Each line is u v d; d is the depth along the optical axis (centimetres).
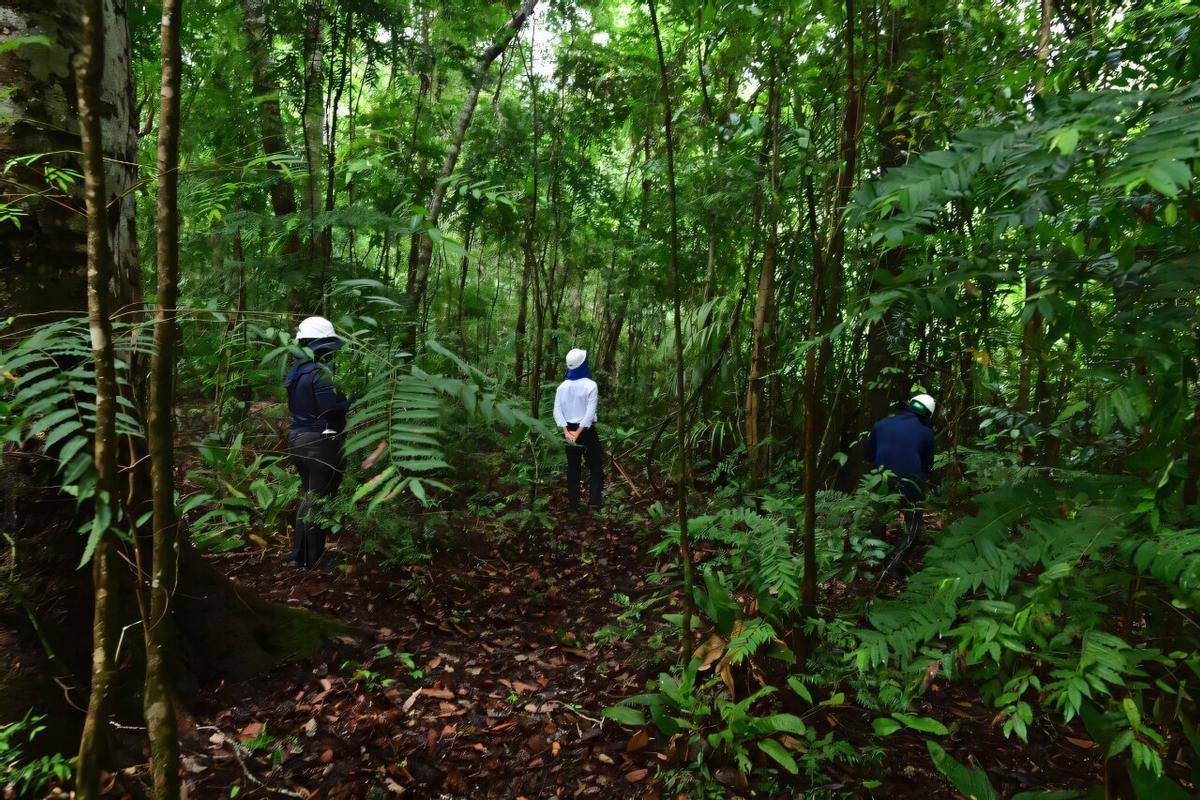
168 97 103
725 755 241
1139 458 132
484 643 333
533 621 364
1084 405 142
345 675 287
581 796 230
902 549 350
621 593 404
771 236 445
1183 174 82
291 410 367
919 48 289
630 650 328
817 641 266
